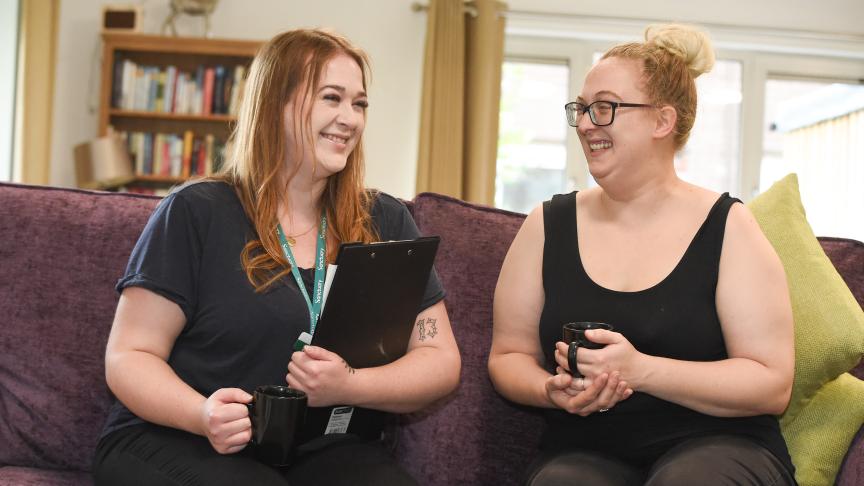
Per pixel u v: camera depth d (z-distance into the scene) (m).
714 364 1.43
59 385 1.61
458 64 5.04
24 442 1.59
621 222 1.59
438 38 5.04
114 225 1.68
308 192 1.57
